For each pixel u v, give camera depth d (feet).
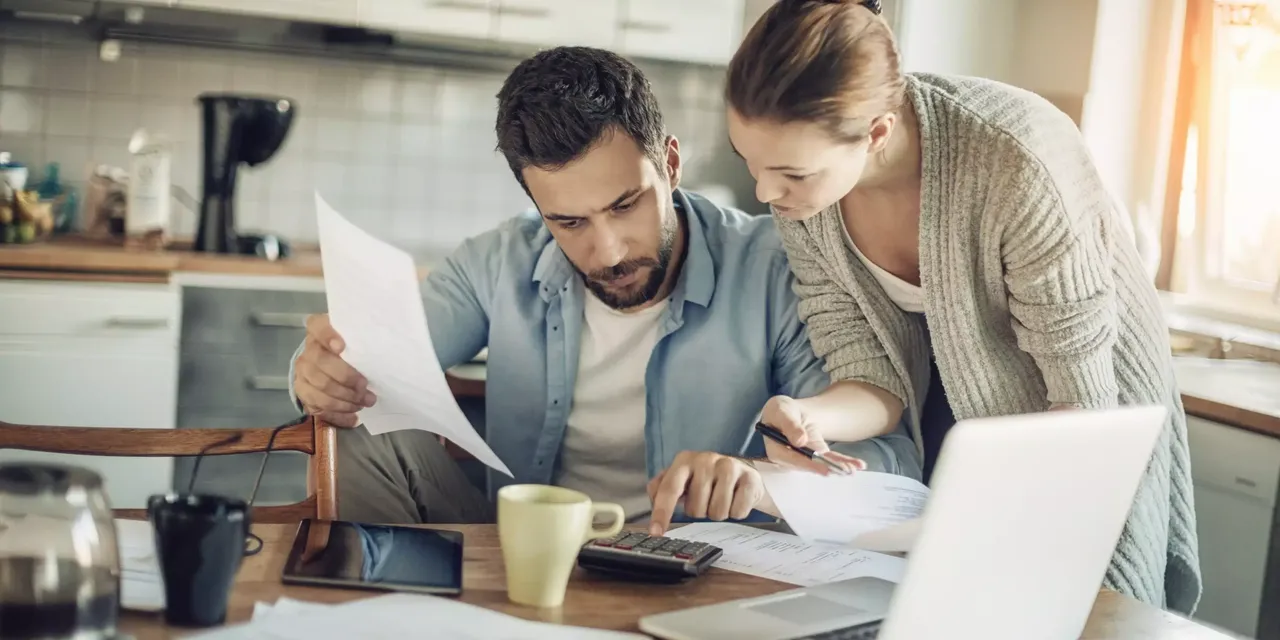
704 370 5.40
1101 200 4.74
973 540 2.65
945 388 4.93
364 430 4.99
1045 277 4.52
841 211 5.01
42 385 8.77
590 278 4.98
